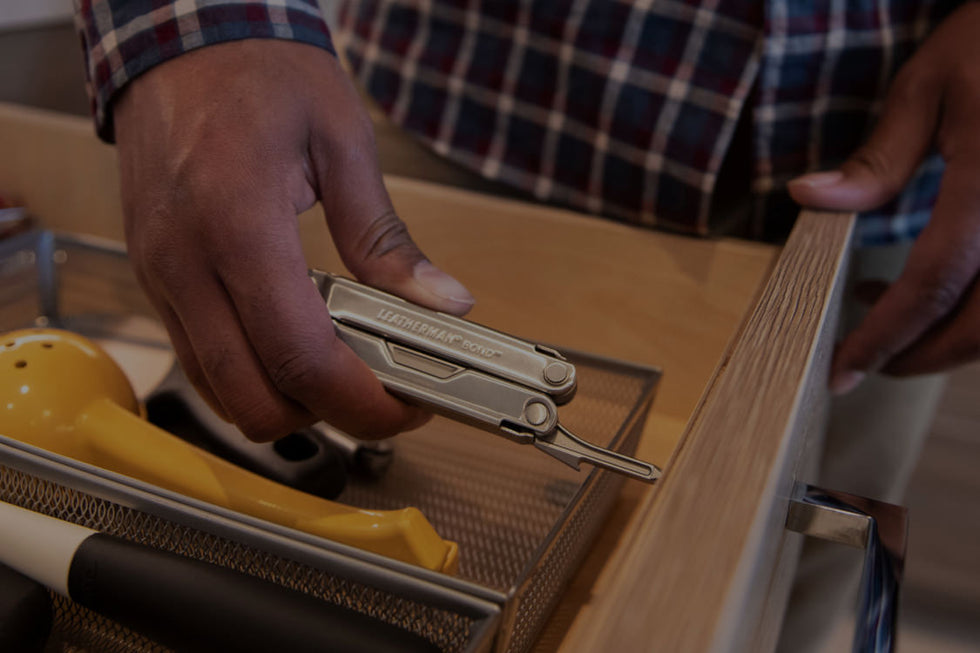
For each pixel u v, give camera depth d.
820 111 0.51
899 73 0.49
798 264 0.33
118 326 0.47
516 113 0.57
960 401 0.99
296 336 0.29
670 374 0.51
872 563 0.27
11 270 0.49
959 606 0.93
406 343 0.29
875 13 0.50
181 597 0.23
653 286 0.50
